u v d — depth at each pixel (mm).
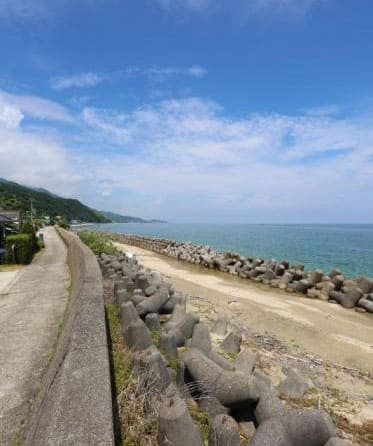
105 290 9266
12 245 17406
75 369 3014
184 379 4469
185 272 20734
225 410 3916
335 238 68625
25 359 5301
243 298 13109
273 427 3236
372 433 4344
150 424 3424
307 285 14539
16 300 9422
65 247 27562
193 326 6426
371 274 23062
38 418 2768
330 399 5219
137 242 42938
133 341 5109
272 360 6625
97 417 2312
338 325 9906
